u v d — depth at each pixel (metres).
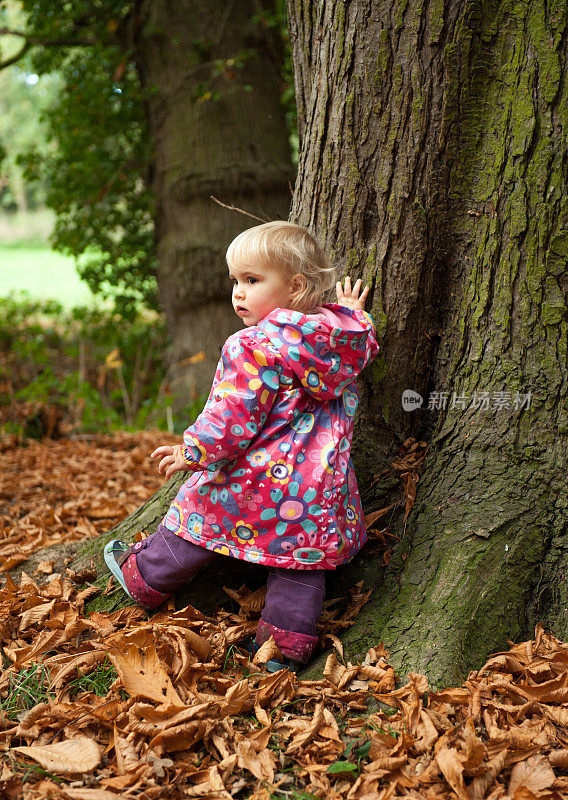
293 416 1.97
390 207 2.18
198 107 5.45
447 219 2.20
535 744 1.65
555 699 1.81
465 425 2.24
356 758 1.63
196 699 1.76
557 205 2.07
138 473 4.28
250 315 2.09
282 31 5.59
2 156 7.39
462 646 1.92
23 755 1.63
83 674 1.89
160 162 5.75
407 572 2.12
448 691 1.78
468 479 2.19
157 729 1.64
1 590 2.29
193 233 5.54
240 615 2.17
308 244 2.07
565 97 2.04
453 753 1.56
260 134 5.51
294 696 1.84
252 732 1.69
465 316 2.24
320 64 2.24
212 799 1.50
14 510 3.57
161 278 6.02
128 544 2.34
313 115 2.31
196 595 2.23
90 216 6.72
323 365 1.95
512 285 2.16
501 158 2.11
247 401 1.88
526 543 2.08
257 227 2.06
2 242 24.70
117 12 5.98
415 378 2.32
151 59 5.68
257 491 1.93
